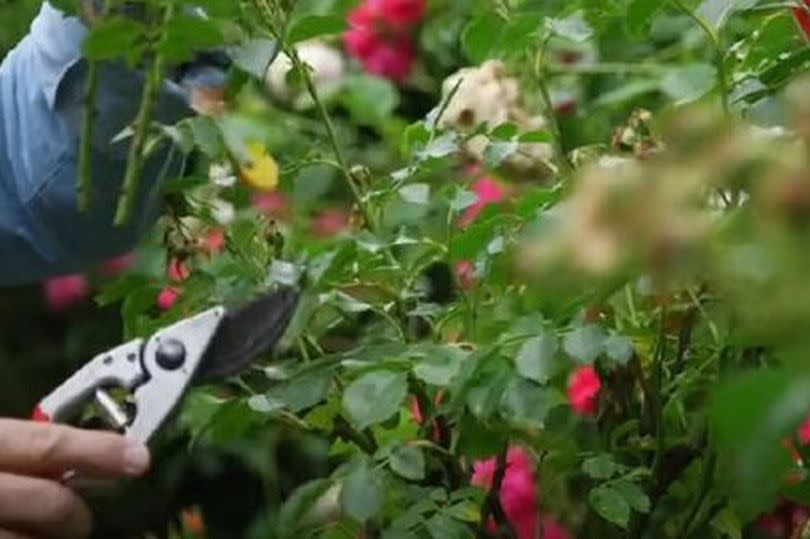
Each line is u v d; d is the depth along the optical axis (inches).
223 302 67.4
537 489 72.9
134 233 77.7
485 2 79.0
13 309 160.4
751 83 67.4
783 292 38.8
